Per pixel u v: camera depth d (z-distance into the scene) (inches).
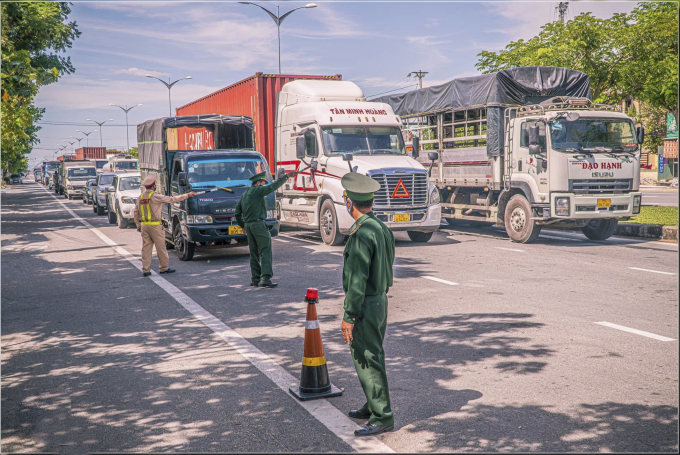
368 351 174.4
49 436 179.0
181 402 202.2
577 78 612.4
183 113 1063.6
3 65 337.4
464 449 163.6
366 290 174.4
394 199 552.7
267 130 715.4
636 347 248.4
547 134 543.5
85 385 221.6
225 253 570.3
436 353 246.8
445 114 673.6
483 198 640.4
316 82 652.1
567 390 203.5
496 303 330.6
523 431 173.5
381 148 599.8
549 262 464.4
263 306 339.9
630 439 167.0
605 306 318.7
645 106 1480.1
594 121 555.5
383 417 174.7
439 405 193.8
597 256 493.0
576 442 166.1
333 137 592.1
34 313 339.3
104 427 184.5
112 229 826.8
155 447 169.8
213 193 504.1
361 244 170.6
